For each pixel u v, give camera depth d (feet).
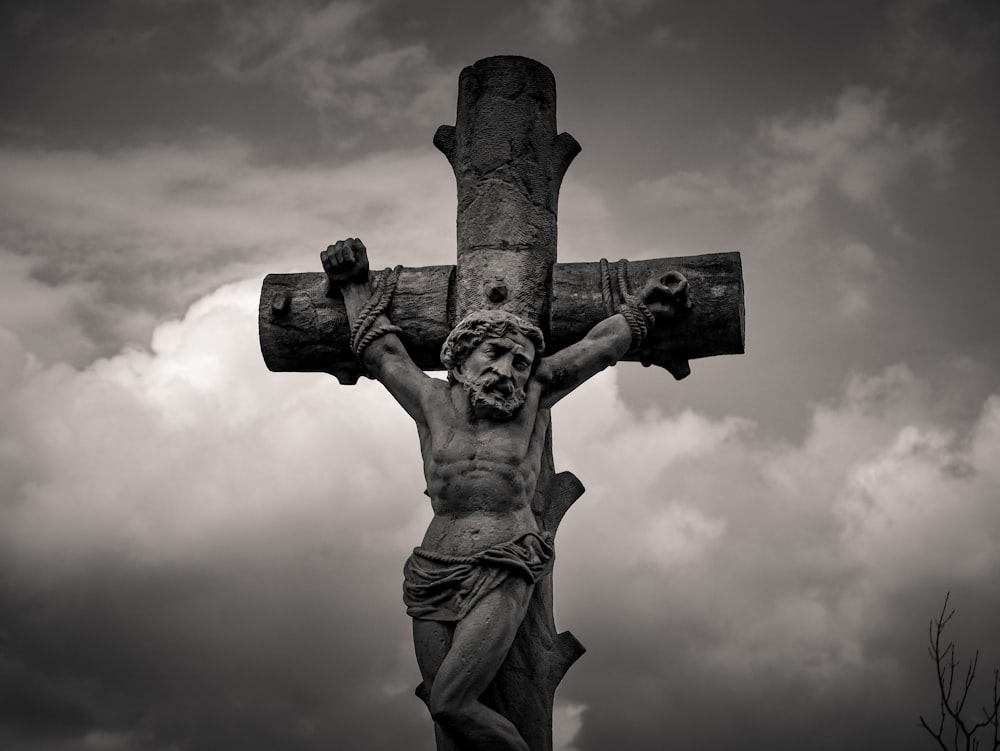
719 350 27.35
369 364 26.84
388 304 27.30
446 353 25.91
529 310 27.25
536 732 25.13
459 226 28.19
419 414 26.07
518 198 27.96
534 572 24.95
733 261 27.30
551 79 29.14
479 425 25.54
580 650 25.73
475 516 25.14
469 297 27.27
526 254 27.63
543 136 28.55
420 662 24.75
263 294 28.04
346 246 27.48
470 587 24.64
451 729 24.26
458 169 28.55
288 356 28.07
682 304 26.99
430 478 25.52
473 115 28.63
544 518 26.43
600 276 27.37
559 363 26.08
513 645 25.35
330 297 27.84
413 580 24.94
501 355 25.57
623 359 27.61
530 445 25.85
